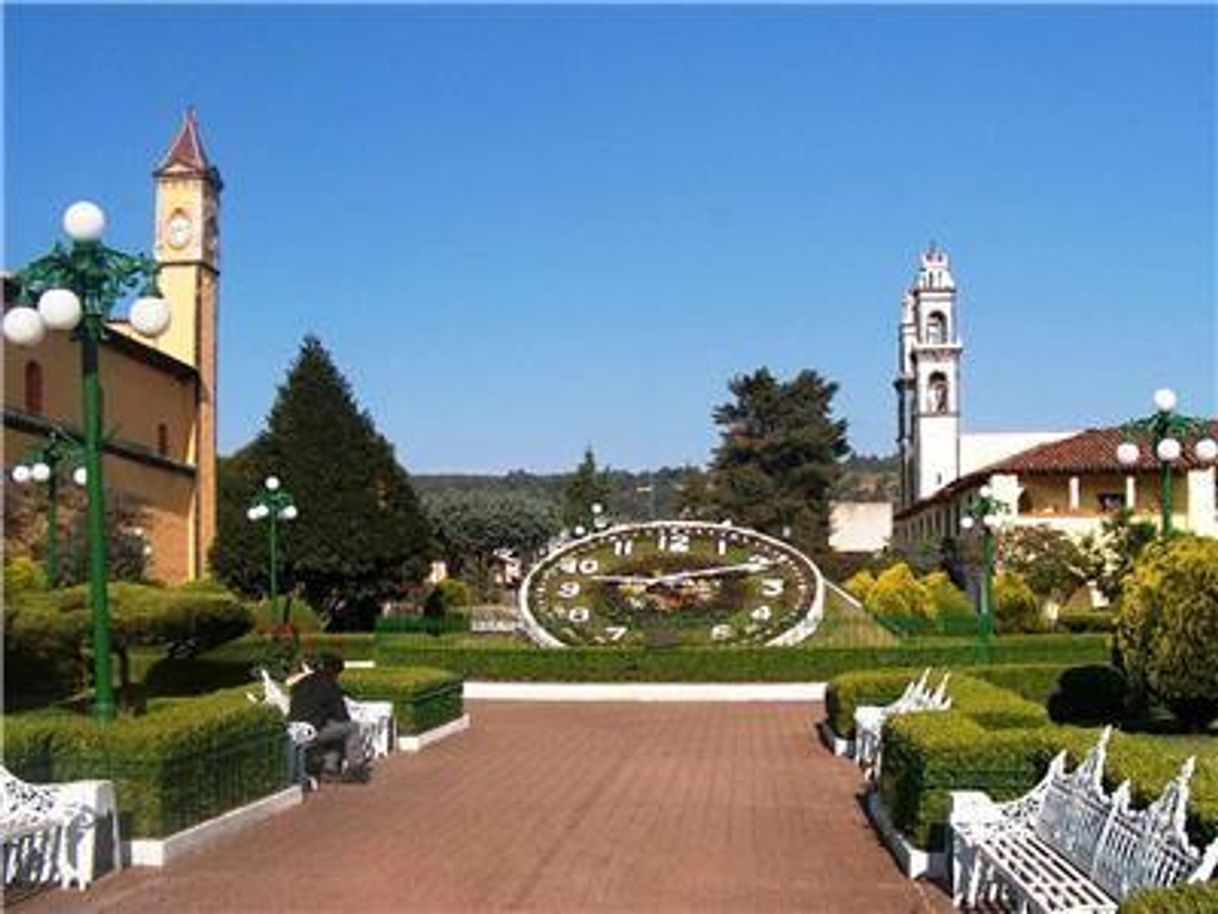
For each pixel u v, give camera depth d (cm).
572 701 2981
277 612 3469
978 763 1048
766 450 8606
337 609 4819
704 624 3262
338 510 4638
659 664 3080
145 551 4034
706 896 979
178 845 1109
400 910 933
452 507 8006
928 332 7488
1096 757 869
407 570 4784
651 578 3397
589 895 980
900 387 8612
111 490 4069
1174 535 2134
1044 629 4088
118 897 972
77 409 4019
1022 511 5416
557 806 1420
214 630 2150
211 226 5097
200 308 5003
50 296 1198
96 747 1086
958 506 6134
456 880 1031
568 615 3322
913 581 4334
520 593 3491
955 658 3138
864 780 1648
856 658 3086
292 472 4659
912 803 1082
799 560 3475
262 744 1340
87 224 1219
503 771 1734
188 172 4991
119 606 1908
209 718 1195
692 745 2080
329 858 1118
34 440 3541
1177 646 1881
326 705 1636
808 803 1454
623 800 1468
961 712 1332
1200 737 1934
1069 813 877
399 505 4781
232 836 1221
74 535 3238
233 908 938
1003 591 4059
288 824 1295
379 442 4772
